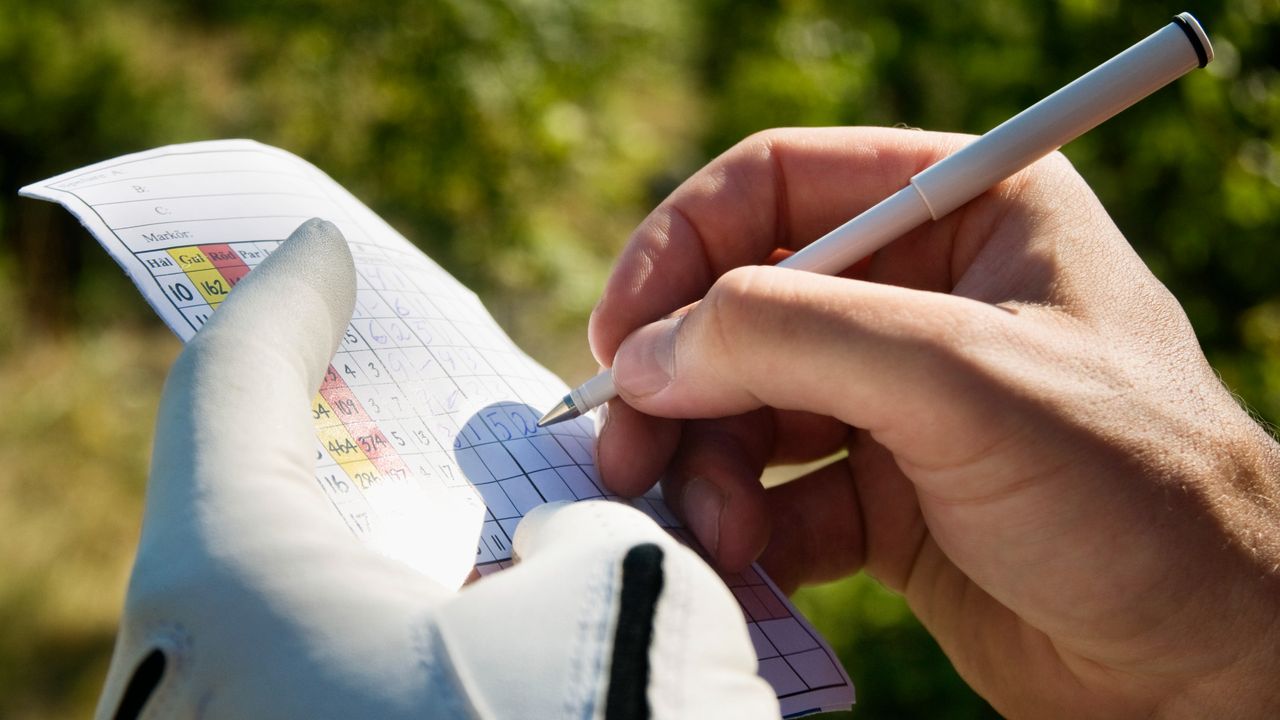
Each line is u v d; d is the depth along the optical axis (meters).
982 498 0.79
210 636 0.55
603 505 0.65
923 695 2.13
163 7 3.82
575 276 3.42
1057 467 0.74
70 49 3.32
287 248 0.77
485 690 0.52
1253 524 0.78
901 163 1.06
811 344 0.76
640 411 0.93
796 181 1.09
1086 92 0.85
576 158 3.66
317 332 0.73
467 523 0.80
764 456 1.08
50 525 2.52
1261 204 2.96
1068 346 0.78
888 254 1.01
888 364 0.75
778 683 0.85
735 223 1.08
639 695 0.50
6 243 3.07
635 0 3.81
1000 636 1.02
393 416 0.85
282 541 0.58
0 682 2.14
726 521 0.94
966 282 0.90
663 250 1.05
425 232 3.40
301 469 0.64
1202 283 3.08
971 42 3.48
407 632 0.55
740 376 0.82
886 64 3.77
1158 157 3.03
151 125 3.33
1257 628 0.77
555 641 0.53
